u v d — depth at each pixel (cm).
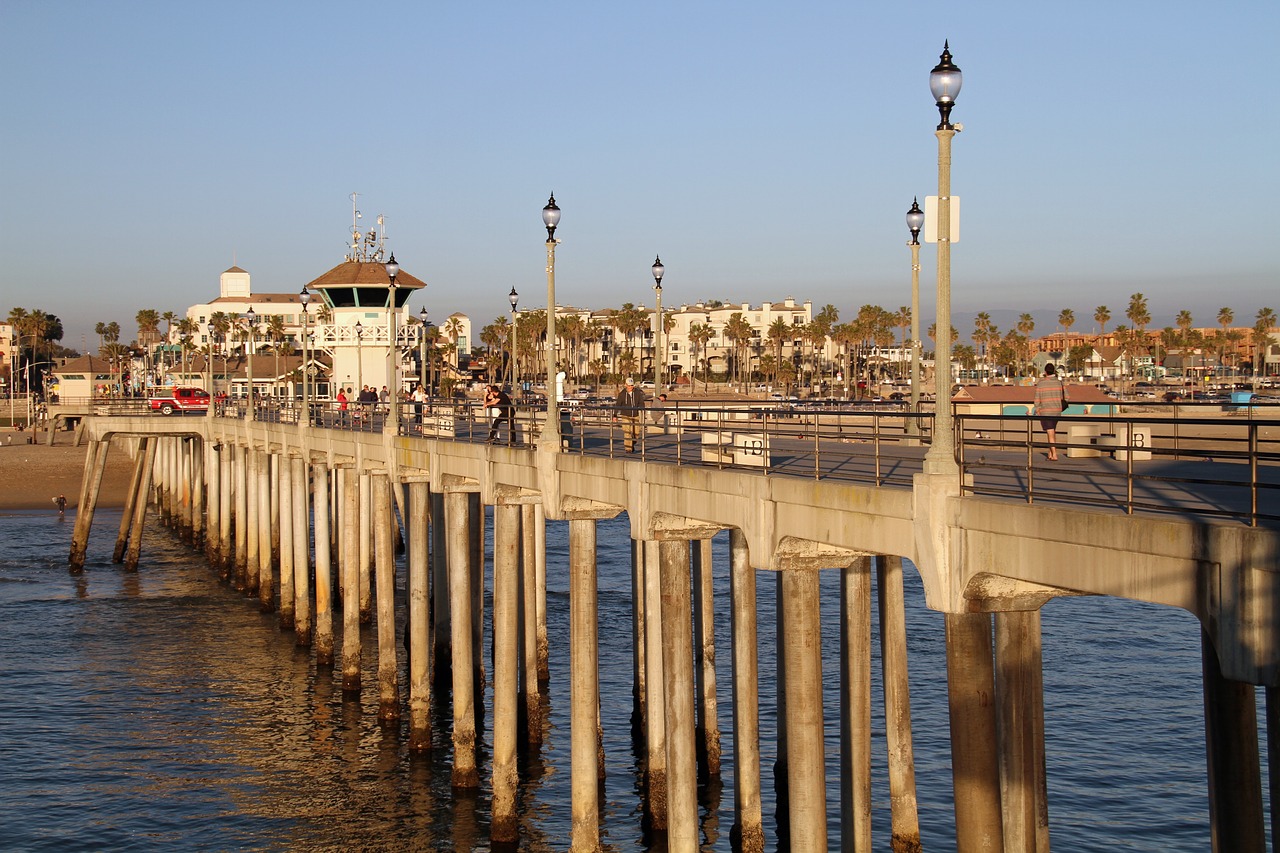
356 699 3228
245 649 3794
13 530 6619
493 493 2302
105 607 4453
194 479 5903
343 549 3316
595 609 2042
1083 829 2208
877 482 1355
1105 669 3291
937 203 1198
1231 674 916
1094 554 1040
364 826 2339
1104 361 15575
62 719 3062
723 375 16950
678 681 1788
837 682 3164
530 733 2739
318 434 3531
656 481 1772
